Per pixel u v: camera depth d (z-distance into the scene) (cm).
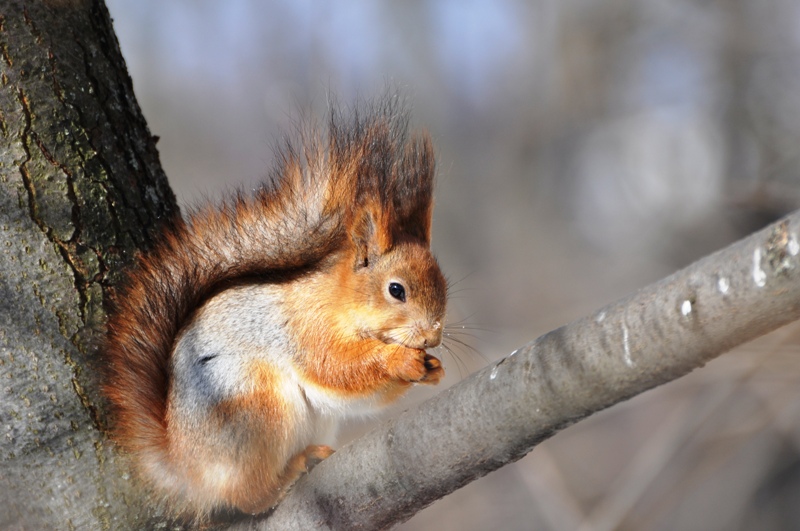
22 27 394
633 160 660
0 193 393
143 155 398
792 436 438
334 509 390
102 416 393
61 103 395
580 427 467
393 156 403
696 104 617
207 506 396
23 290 393
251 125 764
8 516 393
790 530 444
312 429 400
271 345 399
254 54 764
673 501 432
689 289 381
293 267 400
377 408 400
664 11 659
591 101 709
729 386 423
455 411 386
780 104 556
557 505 429
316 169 402
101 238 395
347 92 550
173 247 398
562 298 593
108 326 394
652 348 382
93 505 393
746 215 548
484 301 600
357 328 400
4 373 393
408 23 731
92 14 397
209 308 399
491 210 684
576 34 722
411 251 401
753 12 589
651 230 600
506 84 747
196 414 396
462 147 721
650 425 502
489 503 445
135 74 804
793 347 420
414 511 389
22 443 393
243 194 402
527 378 384
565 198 693
